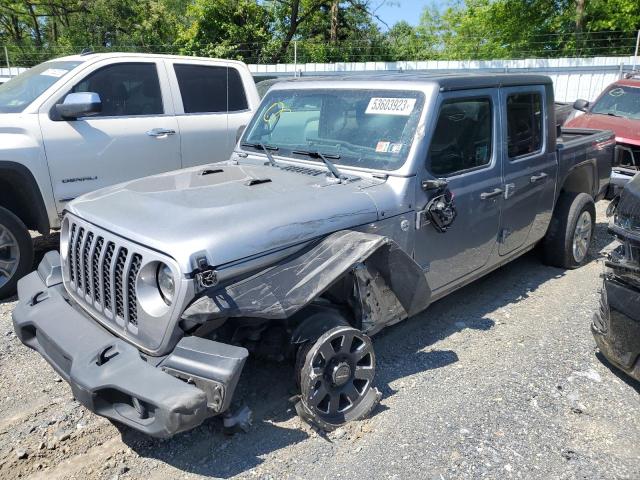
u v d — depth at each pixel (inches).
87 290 127.0
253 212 119.7
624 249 135.9
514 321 183.9
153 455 119.4
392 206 140.0
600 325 146.2
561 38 1051.9
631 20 937.5
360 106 157.8
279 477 112.5
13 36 1331.2
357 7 1021.8
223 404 99.1
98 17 1147.9
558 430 128.0
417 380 147.4
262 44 924.6
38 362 156.6
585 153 229.9
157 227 112.3
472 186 163.8
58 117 215.9
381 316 133.0
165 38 1190.3
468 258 169.8
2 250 198.7
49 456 118.9
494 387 144.3
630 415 134.3
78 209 131.7
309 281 113.0
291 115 172.1
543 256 232.7
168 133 247.3
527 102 189.6
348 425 128.0
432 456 118.3
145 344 109.7
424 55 1077.1
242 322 116.3
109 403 104.9
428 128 146.3
